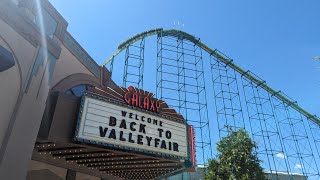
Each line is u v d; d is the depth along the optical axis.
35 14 13.21
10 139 10.55
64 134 13.68
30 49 12.27
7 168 10.24
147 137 16.44
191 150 18.38
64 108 14.17
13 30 11.51
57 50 13.95
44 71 12.88
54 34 14.49
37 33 12.78
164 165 18.48
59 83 17.61
